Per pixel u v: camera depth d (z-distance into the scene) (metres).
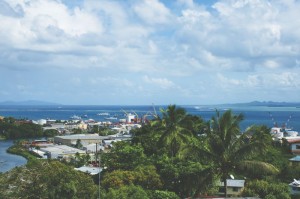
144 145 70.38
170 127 66.69
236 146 46.84
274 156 80.69
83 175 44.12
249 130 48.72
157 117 79.75
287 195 53.34
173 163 58.38
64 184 40.22
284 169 72.00
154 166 58.03
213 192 58.06
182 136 65.62
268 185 55.47
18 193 39.41
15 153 165.62
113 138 180.12
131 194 46.62
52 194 39.75
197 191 48.16
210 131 48.66
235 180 64.12
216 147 46.94
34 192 39.84
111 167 61.94
